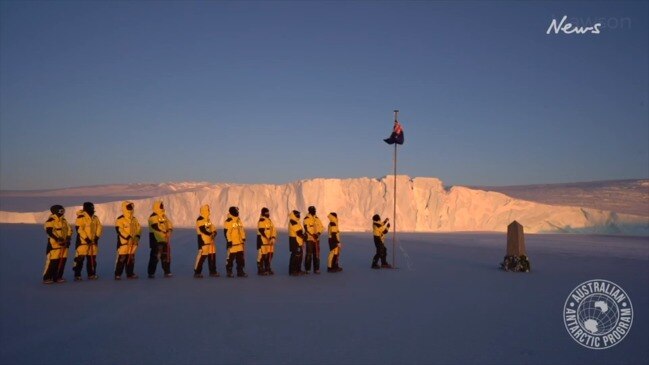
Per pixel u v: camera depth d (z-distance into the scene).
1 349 7.23
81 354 7.01
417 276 15.45
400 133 18.72
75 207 57.34
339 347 7.41
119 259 14.20
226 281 14.10
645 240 36.84
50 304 10.48
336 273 16.23
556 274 16.06
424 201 51.41
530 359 6.99
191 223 53.66
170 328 8.49
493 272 16.55
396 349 7.34
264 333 8.20
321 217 49.78
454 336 8.09
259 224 15.62
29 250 22.27
